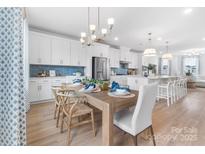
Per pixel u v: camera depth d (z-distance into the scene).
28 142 1.98
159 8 2.88
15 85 1.05
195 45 6.89
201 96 5.68
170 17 3.34
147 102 1.60
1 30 1.05
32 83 4.05
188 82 8.52
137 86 4.61
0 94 1.07
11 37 1.05
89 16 3.31
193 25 3.93
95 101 1.80
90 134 2.25
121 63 7.74
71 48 5.02
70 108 2.06
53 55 4.57
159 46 7.24
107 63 6.00
